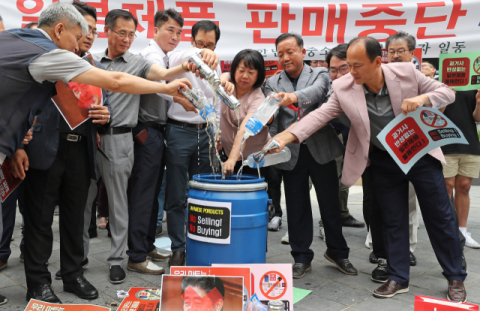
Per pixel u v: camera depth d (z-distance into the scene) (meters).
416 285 2.72
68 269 2.45
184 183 3.03
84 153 2.39
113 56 2.80
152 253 3.19
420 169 2.46
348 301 2.43
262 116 2.48
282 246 3.72
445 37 4.07
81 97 2.26
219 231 2.10
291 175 2.90
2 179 2.13
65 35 2.00
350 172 2.63
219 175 2.50
